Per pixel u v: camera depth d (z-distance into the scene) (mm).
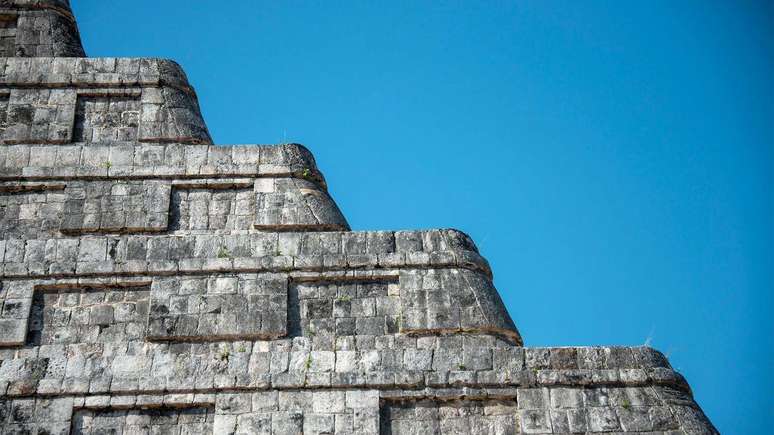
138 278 28641
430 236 29422
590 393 27375
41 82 31734
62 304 28438
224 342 27859
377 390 27266
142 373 27422
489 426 27031
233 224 29766
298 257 28891
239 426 26781
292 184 30250
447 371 27484
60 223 29656
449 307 28344
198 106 32281
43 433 26688
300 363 27562
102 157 30578
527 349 27891
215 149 30734
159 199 29953
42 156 30578
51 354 27703
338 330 28125
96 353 27719
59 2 33688
